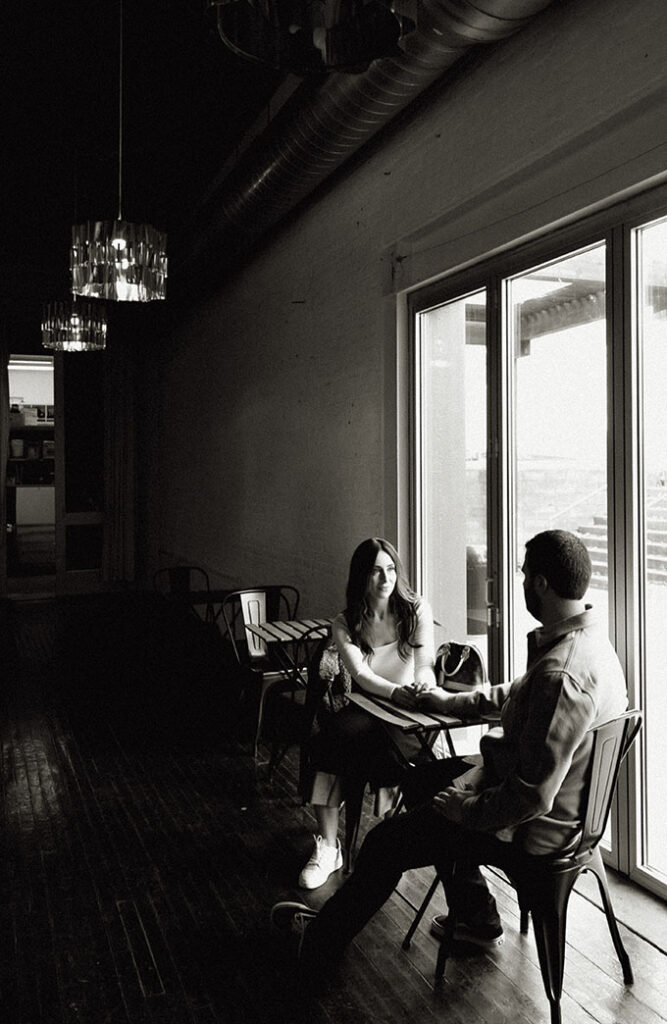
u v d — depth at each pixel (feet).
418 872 10.48
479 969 8.17
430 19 9.65
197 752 15.53
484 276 12.27
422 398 14.26
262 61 6.79
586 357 10.25
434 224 13.15
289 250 19.49
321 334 17.78
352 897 7.53
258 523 22.18
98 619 29.76
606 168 9.46
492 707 8.77
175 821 12.20
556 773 6.57
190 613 29.48
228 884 10.09
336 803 10.16
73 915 9.36
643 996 7.66
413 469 14.34
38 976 8.13
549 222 10.50
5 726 17.24
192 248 20.85
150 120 19.07
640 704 9.37
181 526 31.17
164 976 8.09
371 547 10.65
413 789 8.79
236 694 19.63
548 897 6.94
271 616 17.26
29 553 38.40
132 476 35.86
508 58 11.04
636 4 8.82
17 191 24.09
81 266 13.44
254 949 8.57
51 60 16.12
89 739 16.35
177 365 30.96
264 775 14.24
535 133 10.50
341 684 10.64
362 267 15.71
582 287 10.32
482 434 12.63
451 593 13.56
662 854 9.35
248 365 22.77
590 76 9.53
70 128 19.49
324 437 17.72
